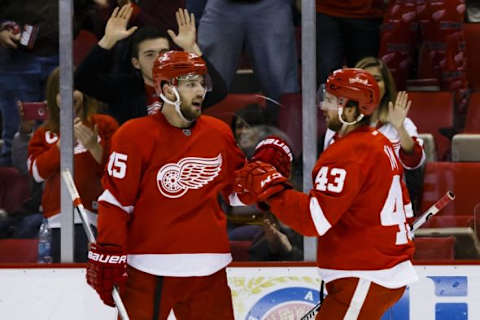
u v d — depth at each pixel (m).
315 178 13.62
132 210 14.18
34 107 17.70
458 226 17.69
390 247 13.59
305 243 17.44
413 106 17.84
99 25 17.56
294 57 17.59
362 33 17.73
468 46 18.05
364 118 13.81
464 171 17.73
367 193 13.48
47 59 17.61
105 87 17.58
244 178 14.03
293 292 17.38
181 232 14.08
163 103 14.17
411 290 17.39
